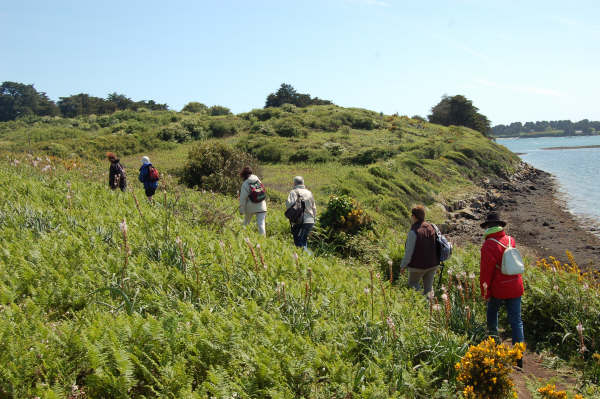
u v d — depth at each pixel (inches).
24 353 117.9
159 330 133.6
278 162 1392.7
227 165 707.4
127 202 390.9
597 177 1804.9
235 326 148.7
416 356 158.6
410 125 2640.3
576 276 255.6
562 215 984.9
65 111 5836.6
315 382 133.1
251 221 386.6
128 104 5383.9
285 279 215.5
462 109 3750.0
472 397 129.6
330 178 1056.8
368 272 283.7
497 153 1947.6
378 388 124.8
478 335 191.0
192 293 185.8
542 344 215.5
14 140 2310.5
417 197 1016.9
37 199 333.7
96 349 118.8
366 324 167.2
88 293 170.2
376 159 1370.6
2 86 5885.8
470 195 1187.3
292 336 149.3
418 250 246.1
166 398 112.2
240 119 2472.9
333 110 2706.7
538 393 140.6
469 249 378.6
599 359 176.6
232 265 215.2
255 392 121.1
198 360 127.8
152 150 1624.0
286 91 4468.5
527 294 245.4
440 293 264.1
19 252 200.1
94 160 1200.8
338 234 360.8
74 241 222.2
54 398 105.0
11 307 150.1
